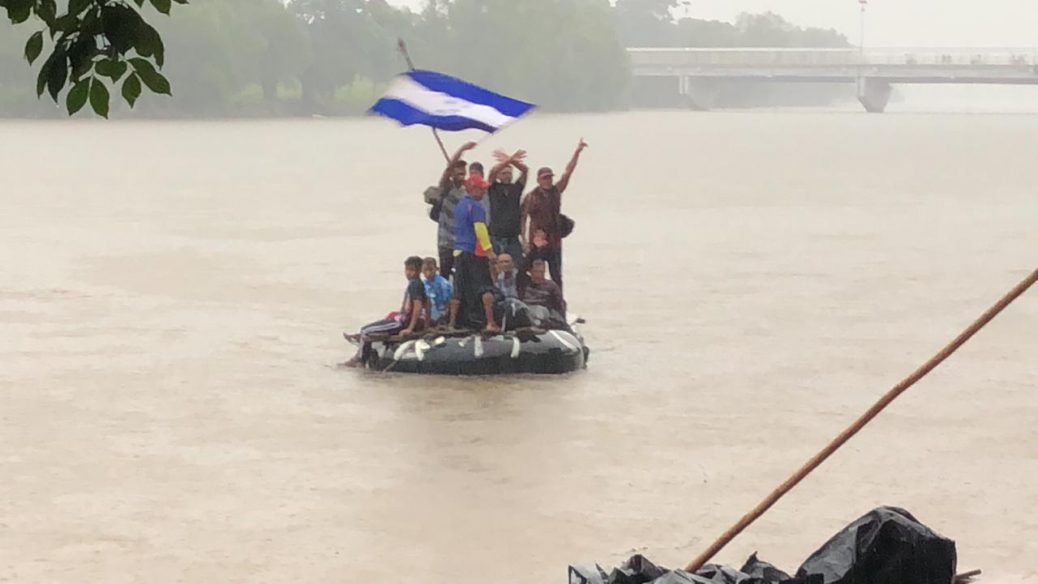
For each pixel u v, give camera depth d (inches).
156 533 409.1
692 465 476.4
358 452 491.8
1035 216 1434.5
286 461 481.1
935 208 1531.7
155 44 210.8
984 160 2615.7
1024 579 368.5
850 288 888.9
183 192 1716.3
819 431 522.9
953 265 1012.5
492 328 620.4
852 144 3309.5
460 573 375.9
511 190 638.5
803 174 2161.7
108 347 681.0
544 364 617.0
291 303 818.2
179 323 749.3
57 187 1779.0
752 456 488.4
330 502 436.5
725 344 693.3
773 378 613.6
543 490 447.8
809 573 317.1
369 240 1150.3
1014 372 629.6
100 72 212.7
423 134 3513.8
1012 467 476.1
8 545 398.0
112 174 2031.3
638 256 1053.2
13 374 618.2
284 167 2236.7
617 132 3882.9
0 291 861.8
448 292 632.4
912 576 313.7
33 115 3804.1
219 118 4055.1
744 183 1939.0
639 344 691.4
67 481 458.9
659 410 552.4
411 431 518.6
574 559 386.6
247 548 396.2
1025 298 848.9
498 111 629.9
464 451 491.8
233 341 697.6
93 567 381.1
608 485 453.4
